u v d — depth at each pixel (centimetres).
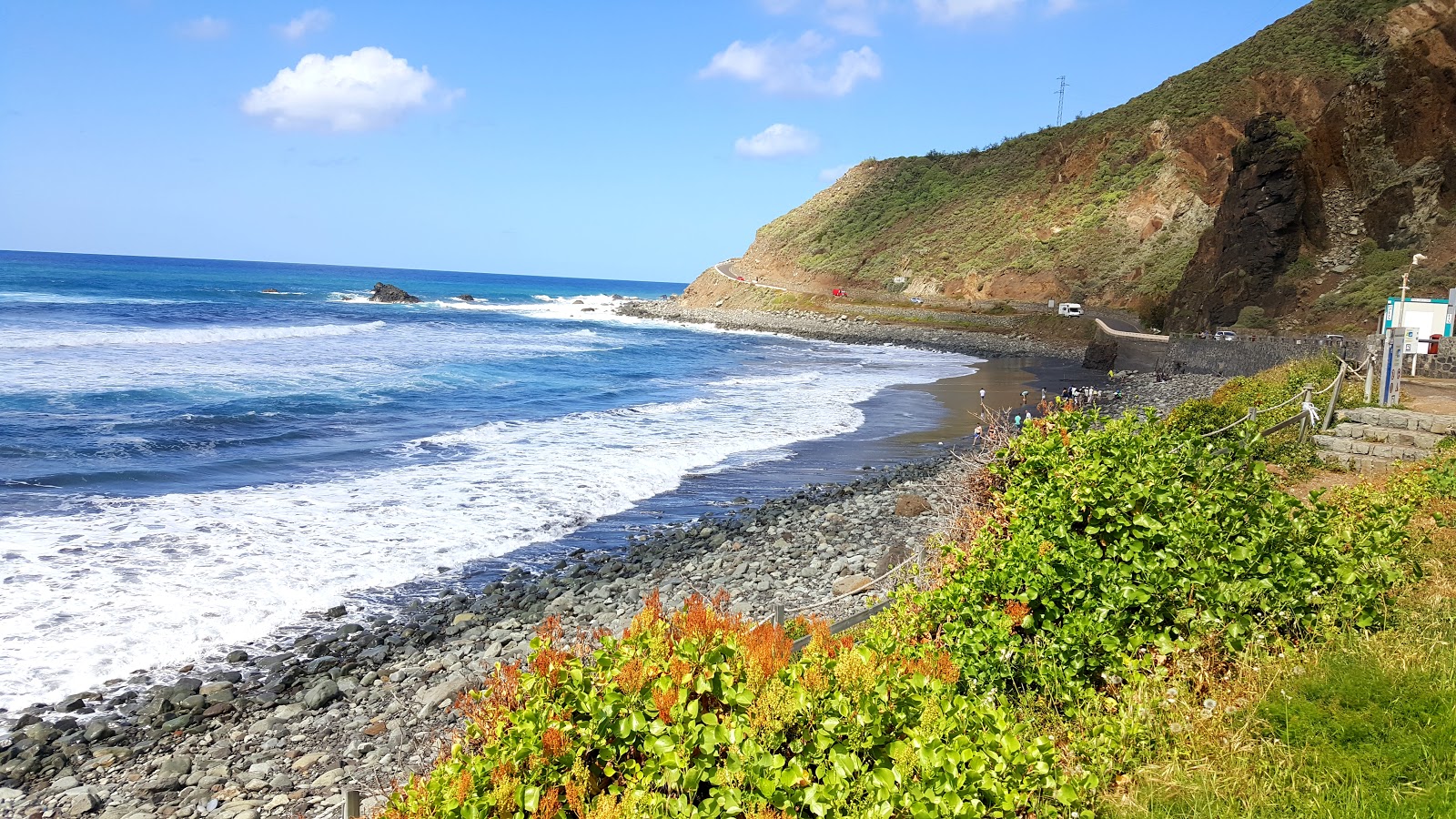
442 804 324
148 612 1110
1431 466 1008
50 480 1666
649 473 2023
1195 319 4869
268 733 864
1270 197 4612
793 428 2689
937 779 336
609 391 3372
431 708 902
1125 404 3075
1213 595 529
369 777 770
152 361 3331
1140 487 565
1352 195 4594
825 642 419
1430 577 635
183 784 772
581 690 367
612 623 1118
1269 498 603
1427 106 4562
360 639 1083
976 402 3350
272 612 1145
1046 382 4088
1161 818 395
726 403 3172
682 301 11000
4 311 4888
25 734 834
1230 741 448
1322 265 4419
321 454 2036
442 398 2977
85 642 1020
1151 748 459
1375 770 405
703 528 1594
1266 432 1265
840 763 330
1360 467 1151
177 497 1614
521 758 334
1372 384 1505
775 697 352
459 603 1212
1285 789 402
